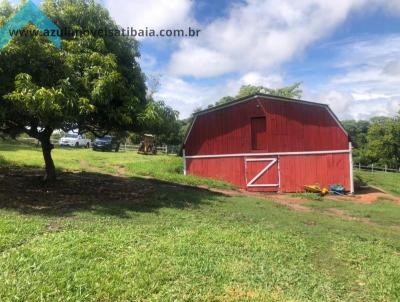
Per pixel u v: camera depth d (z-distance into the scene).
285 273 7.22
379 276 7.67
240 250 8.38
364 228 12.77
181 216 11.30
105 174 20.78
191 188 18.62
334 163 23.20
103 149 41.44
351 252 9.23
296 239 9.94
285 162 23.17
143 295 5.61
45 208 10.80
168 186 18.20
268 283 6.62
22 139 46.41
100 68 12.45
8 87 11.45
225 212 12.91
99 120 14.27
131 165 25.61
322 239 10.35
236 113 23.64
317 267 8.03
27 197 12.19
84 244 7.40
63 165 22.81
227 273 6.82
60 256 6.60
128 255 7.08
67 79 12.06
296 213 14.63
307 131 23.27
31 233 7.90
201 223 10.61
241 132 23.53
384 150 58.88
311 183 23.09
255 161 23.31
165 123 15.25
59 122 12.45
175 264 6.91
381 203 19.97
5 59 11.30
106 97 12.45
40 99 10.52
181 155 25.83
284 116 23.27
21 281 5.52
